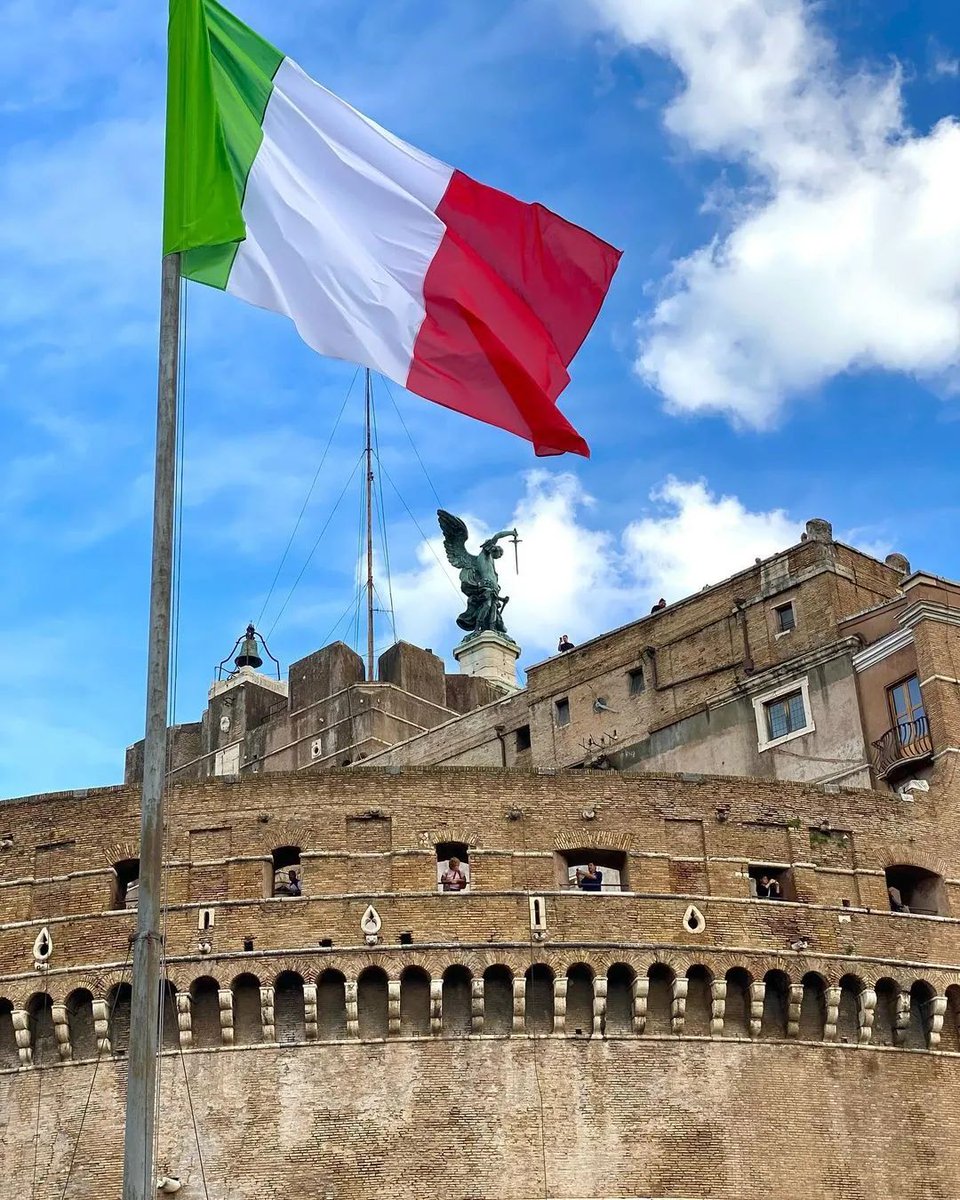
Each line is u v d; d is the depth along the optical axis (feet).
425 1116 214.48
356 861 224.74
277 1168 211.82
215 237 136.98
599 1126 216.33
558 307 166.61
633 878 228.43
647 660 303.27
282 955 218.38
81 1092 217.77
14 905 228.02
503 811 229.45
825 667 274.77
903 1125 226.99
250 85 153.38
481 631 398.21
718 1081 221.66
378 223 159.63
